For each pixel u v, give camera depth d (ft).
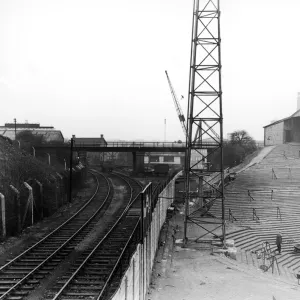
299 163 149.48
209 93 74.84
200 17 74.02
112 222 83.25
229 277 59.31
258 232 89.25
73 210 98.58
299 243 84.38
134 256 40.45
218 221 96.68
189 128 75.41
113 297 30.40
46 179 95.96
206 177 161.89
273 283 58.18
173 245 76.43
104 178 179.73
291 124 202.28
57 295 40.52
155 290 52.65
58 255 57.00
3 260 54.39
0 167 80.74
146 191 52.75
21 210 76.54
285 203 105.50
